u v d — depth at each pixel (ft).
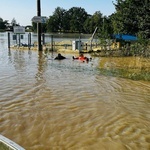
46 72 58.34
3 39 211.82
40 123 28.35
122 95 39.83
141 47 88.43
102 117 30.30
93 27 388.98
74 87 44.11
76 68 64.64
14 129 26.84
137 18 65.41
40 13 115.85
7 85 44.47
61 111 32.01
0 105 33.81
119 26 75.61
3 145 15.11
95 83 47.57
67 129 26.99
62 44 127.03
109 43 104.53
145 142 24.40
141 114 31.55
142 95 40.06
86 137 25.27
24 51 110.01
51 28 444.14
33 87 43.45
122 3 76.79
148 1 62.75
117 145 23.76
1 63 71.87
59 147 23.34
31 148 23.16
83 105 34.40
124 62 76.79
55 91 41.16
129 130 26.91
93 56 91.50
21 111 31.81
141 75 54.54
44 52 105.40
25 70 60.54
